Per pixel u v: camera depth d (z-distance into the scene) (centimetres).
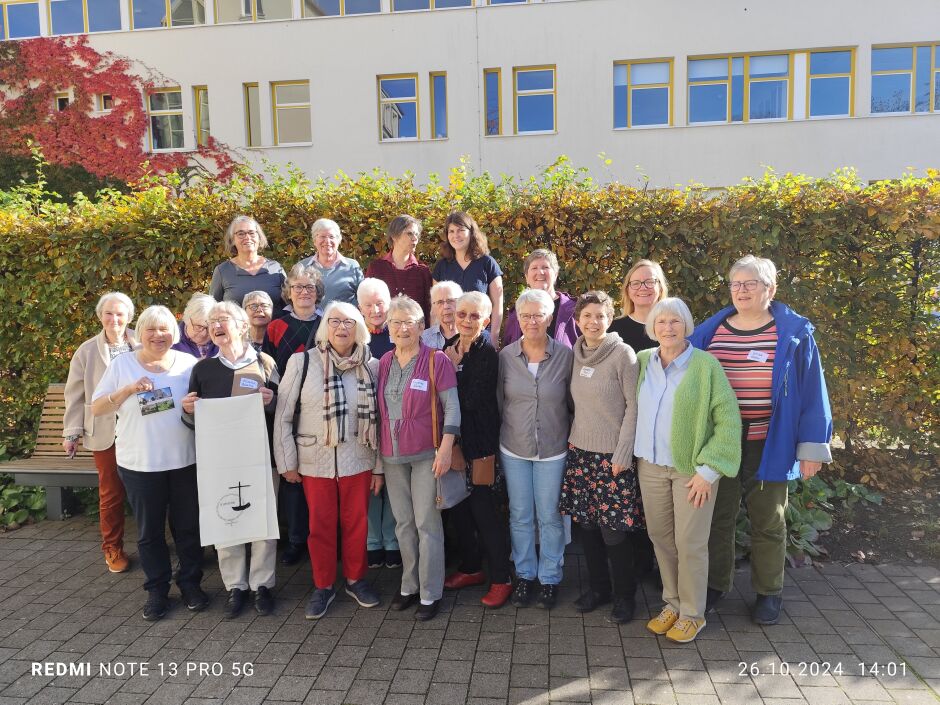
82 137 1866
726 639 340
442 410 374
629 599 362
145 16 1914
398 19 1802
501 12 1769
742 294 351
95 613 382
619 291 504
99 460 432
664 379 342
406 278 479
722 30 1712
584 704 289
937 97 1691
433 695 298
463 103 1795
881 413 496
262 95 1862
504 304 512
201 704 296
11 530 517
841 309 490
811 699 290
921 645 330
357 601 390
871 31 1673
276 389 403
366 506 382
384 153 1831
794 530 445
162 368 382
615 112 1777
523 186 542
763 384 349
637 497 358
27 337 585
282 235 537
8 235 565
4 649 344
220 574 435
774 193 482
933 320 484
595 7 1742
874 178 1697
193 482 384
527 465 378
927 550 431
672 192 492
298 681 311
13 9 1952
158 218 550
